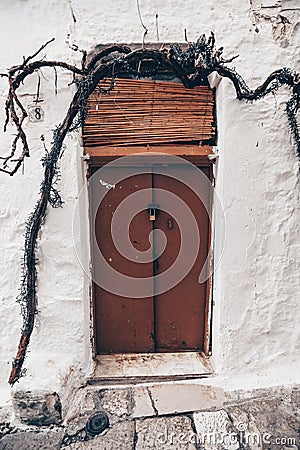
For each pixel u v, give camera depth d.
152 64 2.99
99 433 2.73
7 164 2.98
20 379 2.86
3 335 3.09
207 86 3.09
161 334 3.54
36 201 3.00
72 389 3.03
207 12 2.92
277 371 3.21
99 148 3.10
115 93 3.04
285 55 2.96
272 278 3.15
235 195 3.05
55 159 2.88
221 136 3.03
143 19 2.91
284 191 3.08
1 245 3.03
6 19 2.89
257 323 3.19
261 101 2.97
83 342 3.15
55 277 3.07
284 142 3.03
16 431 2.76
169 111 3.10
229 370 3.21
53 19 2.89
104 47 2.90
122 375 3.27
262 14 2.95
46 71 2.89
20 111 2.94
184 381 3.20
